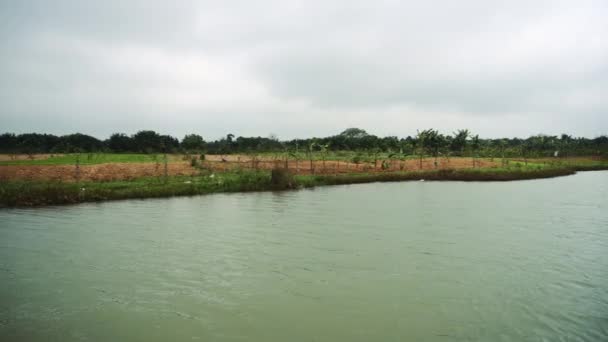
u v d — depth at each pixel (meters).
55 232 21.97
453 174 58.81
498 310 11.93
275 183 44.12
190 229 22.72
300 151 80.25
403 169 66.81
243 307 12.21
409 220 25.33
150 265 16.19
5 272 15.38
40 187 34.16
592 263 16.31
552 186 48.19
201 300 12.75
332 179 50.78
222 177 47.75
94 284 14.14
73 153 87.00
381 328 10.85
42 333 10.64
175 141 111.94
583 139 133.50
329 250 18.27
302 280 14.44
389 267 15.84
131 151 103.19
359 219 25.62
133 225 23.86
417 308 12.08
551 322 11.14
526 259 16.86
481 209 29.72
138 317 11.58
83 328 10.93
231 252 17.97
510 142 142.88
